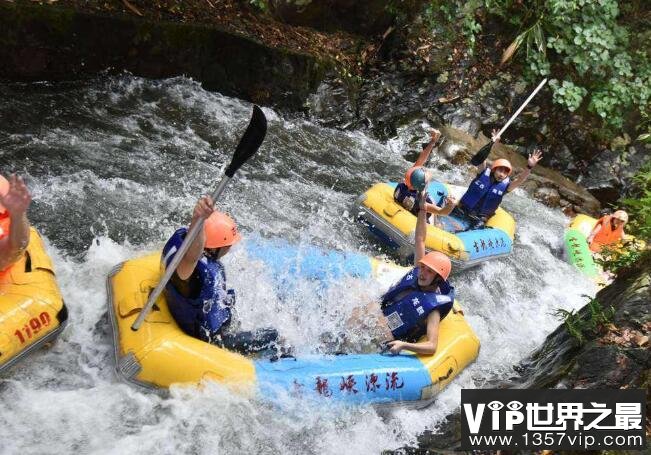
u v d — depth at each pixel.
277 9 9.06
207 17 8.09
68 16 6.72
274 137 7.61
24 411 3.30
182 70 7.66
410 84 9.43
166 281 3.47
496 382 4.51
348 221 6.36
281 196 6.45
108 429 3.31
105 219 5.15
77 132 6.25
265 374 3.69
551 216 8.45
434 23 9.75
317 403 3.75
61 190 5.32
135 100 7.16
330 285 4.74
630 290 4.37
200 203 3.33
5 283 3.52
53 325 3.57
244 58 7.90
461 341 4.47
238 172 6.61
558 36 9.90
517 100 9.81
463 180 8.41
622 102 9.77
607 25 9.82
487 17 10.12
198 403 3.52
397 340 4.37
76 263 4.54
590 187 9.70
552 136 9.83
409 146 8.66
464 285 6.15
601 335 4.12
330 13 9.47
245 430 3.51
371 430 3.82
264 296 4.54
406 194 6.12
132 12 7.32
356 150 8.13
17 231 3.27
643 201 5.09
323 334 4.47
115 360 3.59
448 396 4.28
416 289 4.40
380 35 9.73
